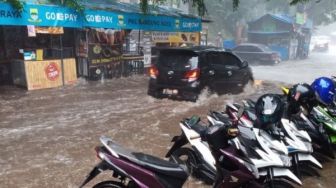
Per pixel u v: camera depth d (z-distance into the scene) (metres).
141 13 16.22
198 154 5.15
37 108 9.89
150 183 3.80
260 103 4.79
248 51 27.30
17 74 13.00
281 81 17.06
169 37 19.02
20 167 5.81
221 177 4.47
